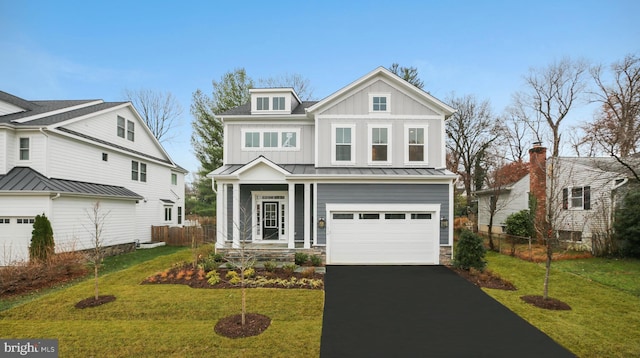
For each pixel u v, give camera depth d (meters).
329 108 14.31
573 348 5.71
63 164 14.70
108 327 6.50
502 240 19.12
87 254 13.05
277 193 14.75
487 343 5.93
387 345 5.86
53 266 10.30
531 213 17.33
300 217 14.62
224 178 13.05
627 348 5.70
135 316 7.06
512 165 24.61
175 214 25.19
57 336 6.10
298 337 6.11
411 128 14.29
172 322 6.76
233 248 12.93
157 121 36.16
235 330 6.31
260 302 7.86
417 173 13.14
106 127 17.86
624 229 13.52
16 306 7.63
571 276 10.64
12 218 12.64
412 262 12.95
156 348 5.64
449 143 31.70
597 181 15.55
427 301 8.28
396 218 13.05
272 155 15.22
